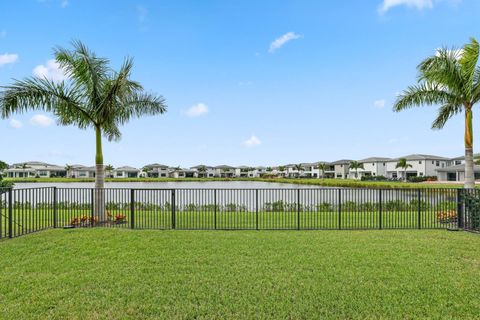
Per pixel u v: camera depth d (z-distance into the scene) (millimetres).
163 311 3461
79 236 7188
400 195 15781
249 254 5684
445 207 11453
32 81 8984
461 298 3781
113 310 3484
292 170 97875
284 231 8086
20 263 5148
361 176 69250
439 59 9172
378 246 6270
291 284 4211
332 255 5590
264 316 3348
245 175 108188
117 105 10086
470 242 6629
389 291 3986
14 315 3373
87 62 9266
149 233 7625
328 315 3379
